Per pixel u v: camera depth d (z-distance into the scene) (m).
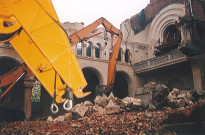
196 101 15.87
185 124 12.26
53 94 11.38
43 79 11.32
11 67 23.12
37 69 11.18
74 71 11.27
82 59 23.70
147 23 30.22
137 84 27.23
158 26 28.72
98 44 25.48
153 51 28.94
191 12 19.95
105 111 15.01
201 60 20.62
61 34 11.12
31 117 17.72
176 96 17.36
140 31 29.69
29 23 10.31
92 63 24.31
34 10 10.41
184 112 12.96
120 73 27.33
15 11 9.99
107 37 25.92
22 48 10.89
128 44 27.95
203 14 20.61
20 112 14.85
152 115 13.70
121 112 15.48
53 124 12.16
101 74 24.69
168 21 27.52
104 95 19.80
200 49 19.30
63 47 11.12
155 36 29.02
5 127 11.25
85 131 11.18
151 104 16.61
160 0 28.67
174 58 23.06
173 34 27.11
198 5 20.58
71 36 17.92
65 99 11.67
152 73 26.42
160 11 28.50
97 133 11.14
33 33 10.40
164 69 24.84
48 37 10.79
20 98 23.52
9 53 19.16
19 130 10.95
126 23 28.50
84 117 13.36
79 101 27.81
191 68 22.61
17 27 10.30
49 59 10.63
